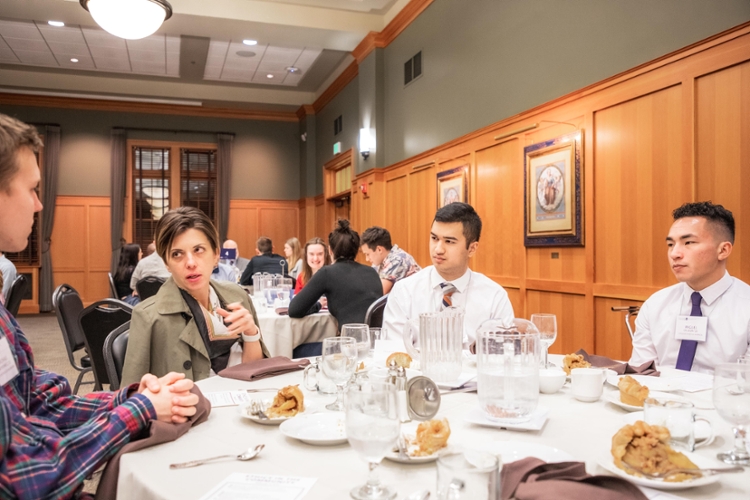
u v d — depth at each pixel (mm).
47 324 8500
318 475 862
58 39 7840
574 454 947
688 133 3094
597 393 1303
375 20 7215
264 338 3434
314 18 6926
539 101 4316
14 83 9188
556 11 4109
